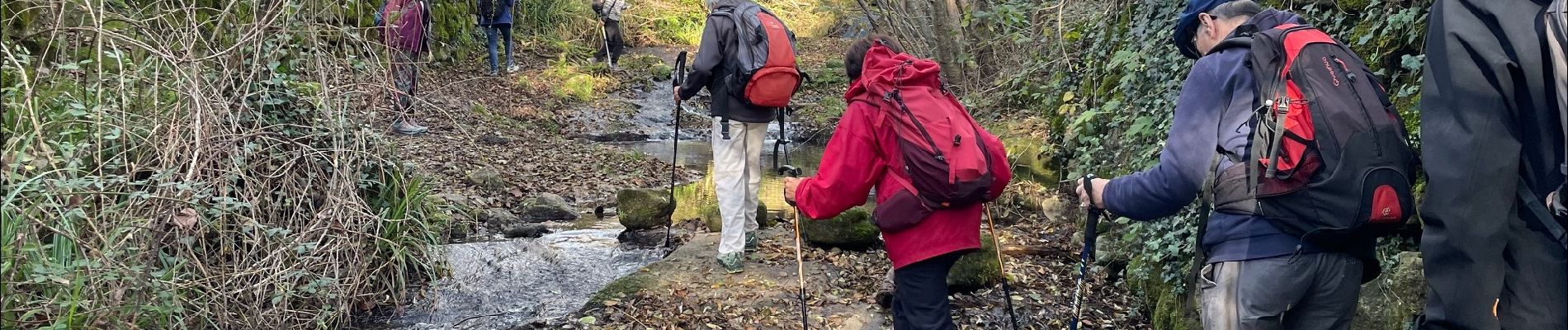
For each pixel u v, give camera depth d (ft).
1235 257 7.51
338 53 13.21
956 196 9.34
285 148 12.32
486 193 21.94
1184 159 7.45
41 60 10.41
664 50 52.54
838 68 45.80
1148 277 13.15
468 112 31.65
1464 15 6.11
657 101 40.63
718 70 13.50
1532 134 5.92
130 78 10.46
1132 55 15.42
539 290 13.69
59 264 8.98
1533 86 5.77
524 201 21.18
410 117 14.66
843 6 44.78
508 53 39.75
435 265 14.01
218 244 11.34
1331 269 7.29
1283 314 7.42
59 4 11.02
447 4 38.55
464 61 39.93
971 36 29.73
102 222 9.74
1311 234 7.07
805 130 37.09
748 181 14.37
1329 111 6.91
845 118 9.71
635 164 27.73
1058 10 24.44
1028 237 17.06
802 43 54.39
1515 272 6.12
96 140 10.28
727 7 13.32
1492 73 5.87
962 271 13.48
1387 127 6.93
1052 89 22.79
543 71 40.50
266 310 11.17
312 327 11.64
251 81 11.29
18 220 8.61
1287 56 7.22
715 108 13.67
